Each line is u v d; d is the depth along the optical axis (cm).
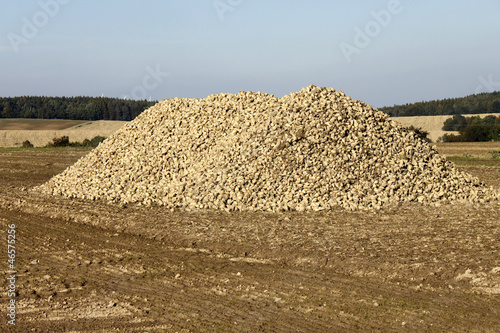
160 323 745
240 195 1428
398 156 1576
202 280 912
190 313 775
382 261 934
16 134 7231
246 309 782
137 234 1240
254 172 1498
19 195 1783
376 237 1091
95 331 728
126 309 800
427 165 1591
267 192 1435
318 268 947
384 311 755
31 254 1109
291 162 1511
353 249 1011
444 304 771
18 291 893
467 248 988
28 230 1317
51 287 909
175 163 1689
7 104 10050
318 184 1441
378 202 1387
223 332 706
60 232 1289
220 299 824
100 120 9594
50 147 4800
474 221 1209
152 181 1633
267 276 918
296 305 788
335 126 1622
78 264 1029
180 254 1069
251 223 1245
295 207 1374
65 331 731
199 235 1165
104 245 1159
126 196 1596
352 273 913
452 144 4756
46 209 1523
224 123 1792
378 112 1798
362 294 821
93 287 900
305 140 1572
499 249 971
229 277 921
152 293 861
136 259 1046
